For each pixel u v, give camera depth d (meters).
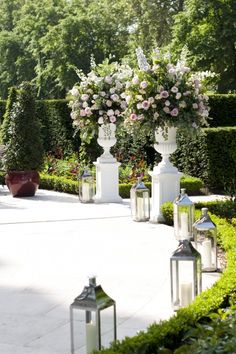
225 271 6.72
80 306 4.66
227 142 17.62
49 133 22.95
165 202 12.19
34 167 16.53
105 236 10.91
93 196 15.37
